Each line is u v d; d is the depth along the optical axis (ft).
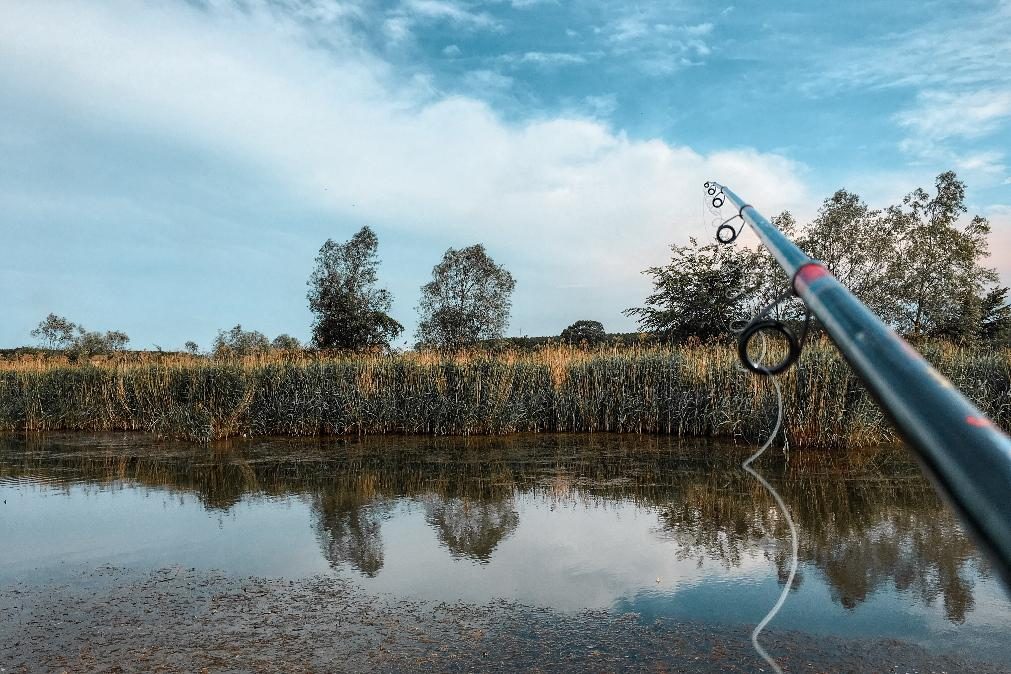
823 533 16.89
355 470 27.63
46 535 17.83
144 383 47.19
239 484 24.82
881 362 2.48
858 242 69.72
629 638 10.85
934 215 72.54
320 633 11.23
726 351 40.11
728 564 14.61
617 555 15.39
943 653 10.19
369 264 101.65
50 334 89.61
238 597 13.00
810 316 4.61
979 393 35.47
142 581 14.05
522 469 27.37
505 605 12.37
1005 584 1.69
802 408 31.99
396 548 16.17
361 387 41.57
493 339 106.01
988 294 72.90
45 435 44.04
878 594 12.66
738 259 60.39
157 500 22.15
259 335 71.92
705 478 24.70
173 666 10.12
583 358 44.14
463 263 114.01
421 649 10.57
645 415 40.22
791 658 10.07
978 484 1.80
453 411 40.50
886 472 25.02
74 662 10.32
